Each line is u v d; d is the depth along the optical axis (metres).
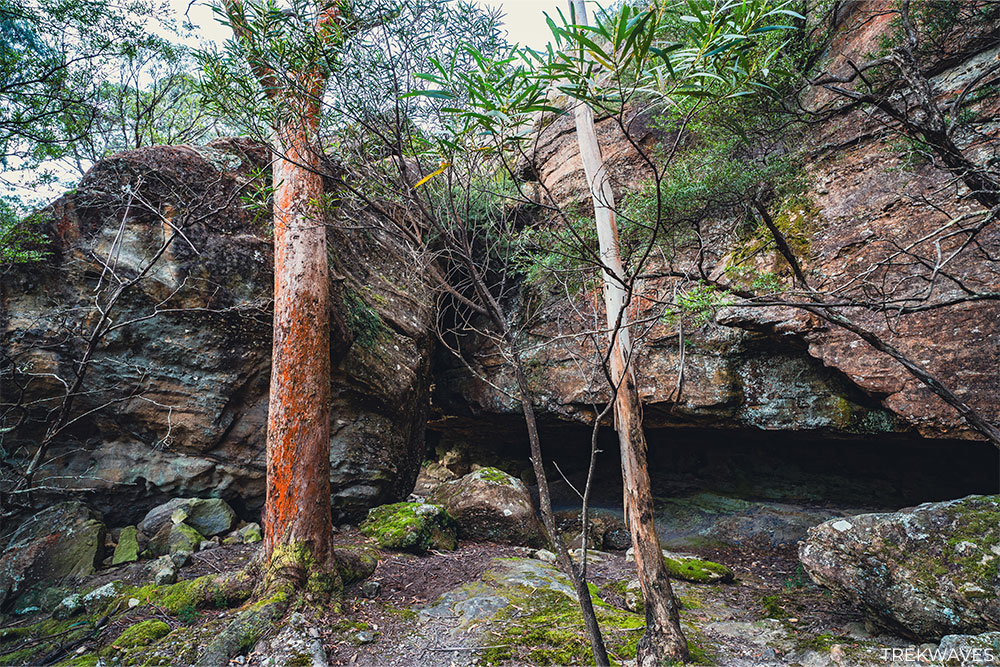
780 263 6.75
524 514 7.28
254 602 4.53
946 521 4.17
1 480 5.45
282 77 2.94
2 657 4.06
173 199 6.30
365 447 7.30
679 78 2.28
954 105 3.48
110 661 3.92
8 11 4.72
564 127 9.40
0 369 5.61
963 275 5.45
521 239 6.67
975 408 5.24
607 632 4.41
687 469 10.04
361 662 4.02
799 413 6.89
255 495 6.61
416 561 6.01
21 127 5.02
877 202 6.21
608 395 8.39
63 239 5.95
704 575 6.18
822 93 6.79
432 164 3.62
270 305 6.54
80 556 5.23
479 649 4.13
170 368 6.15
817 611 5.04
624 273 4.96
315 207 4.58
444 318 10.56
